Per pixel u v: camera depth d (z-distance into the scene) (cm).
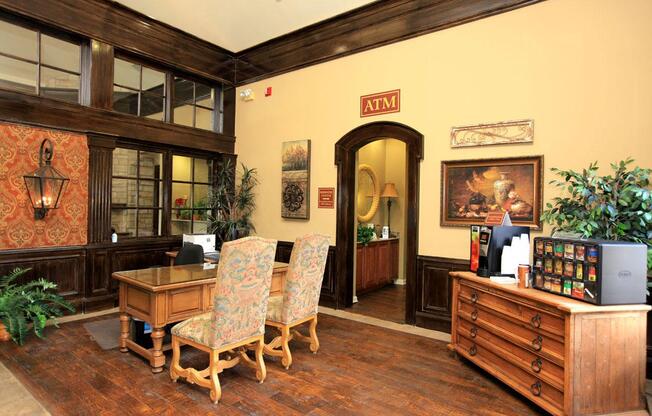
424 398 269
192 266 385
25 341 361
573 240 246
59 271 437
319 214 527
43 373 295
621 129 327
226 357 326
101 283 471
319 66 527
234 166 626
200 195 602
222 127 616
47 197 416
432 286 425
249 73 607
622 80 328
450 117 416
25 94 405
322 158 524
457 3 411
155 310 294
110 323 416
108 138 471
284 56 562
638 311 233
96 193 464
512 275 304
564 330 229
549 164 360
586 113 343
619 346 232
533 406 260
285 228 563
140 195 521
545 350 243
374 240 626
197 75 579
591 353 228
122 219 504
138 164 520
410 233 440
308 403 259
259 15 490
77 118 444
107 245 474
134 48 494
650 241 283
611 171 330
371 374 305
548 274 261
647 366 303
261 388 279
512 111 379
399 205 712
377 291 626
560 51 356
